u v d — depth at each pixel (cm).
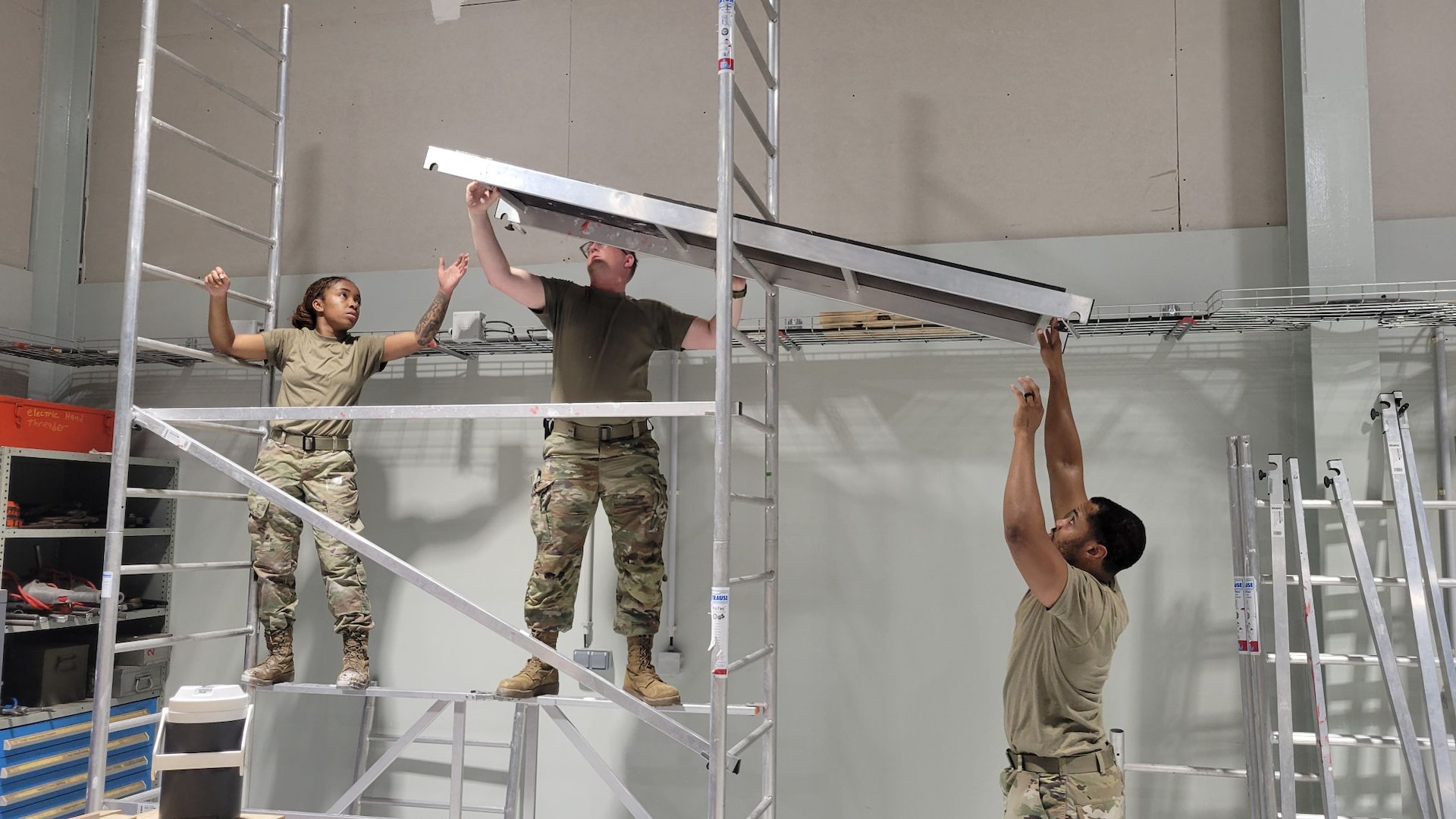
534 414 259
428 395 416
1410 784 329
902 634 372
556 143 420
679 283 397
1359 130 347
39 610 383
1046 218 378
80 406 440
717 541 244
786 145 400
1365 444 340
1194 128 372
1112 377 366
